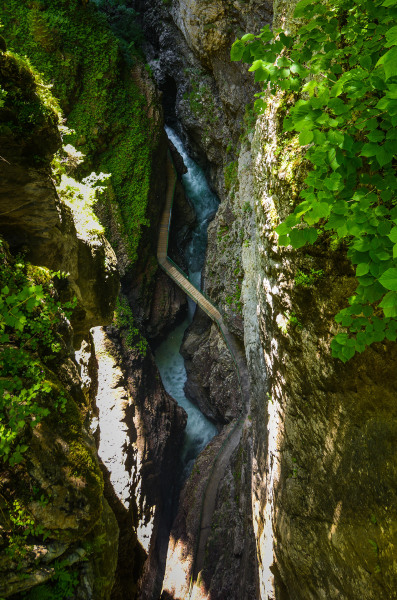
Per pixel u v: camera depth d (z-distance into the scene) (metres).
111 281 9.23
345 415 5.24
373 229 2.18
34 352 5.24
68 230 7.57
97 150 18.17
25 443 4.27
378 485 4.59
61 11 17.20
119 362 16.62
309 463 6.36
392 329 2.51
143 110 19.20
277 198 6.12
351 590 5.22
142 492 15.02
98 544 4.95
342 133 2.03
